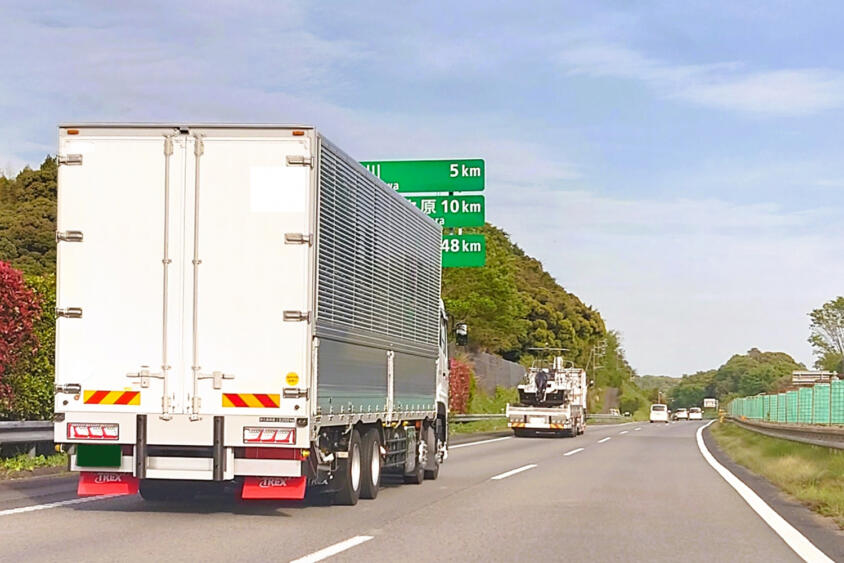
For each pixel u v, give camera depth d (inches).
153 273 496.4
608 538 475.8
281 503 589.6
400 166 1374.3
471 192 1366.9
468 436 1882.4
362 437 610.5
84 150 500.7
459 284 2472.9
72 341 498.9
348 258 547.5
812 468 884.6
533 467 989.8
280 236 490.9
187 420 491.5
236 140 494.9
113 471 498.9
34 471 728.3
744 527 525.3
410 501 626.8
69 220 500.1
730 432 2130.9
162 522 490.9
